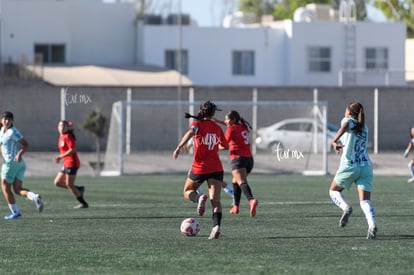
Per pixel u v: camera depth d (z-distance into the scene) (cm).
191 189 2741
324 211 3694
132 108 8312
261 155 7212
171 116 8419
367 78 10962
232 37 10731
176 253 2420
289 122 7662
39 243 2647
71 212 3681
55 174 6675
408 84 11650
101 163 6762
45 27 10338
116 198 4419
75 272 2117
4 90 8175
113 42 10681
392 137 9075
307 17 11131
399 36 11075
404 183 5606
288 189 5059
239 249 2497
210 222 3253
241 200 4297
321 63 10850
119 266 2202
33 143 8219
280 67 10912
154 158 7100
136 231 2966
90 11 10581
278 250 2473
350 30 10900
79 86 8331
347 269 2141
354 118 2719
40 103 8231
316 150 7256
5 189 3422
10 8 10106
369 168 2738
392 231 2939
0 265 2227
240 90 8775
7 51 10125
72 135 3869
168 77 9775
